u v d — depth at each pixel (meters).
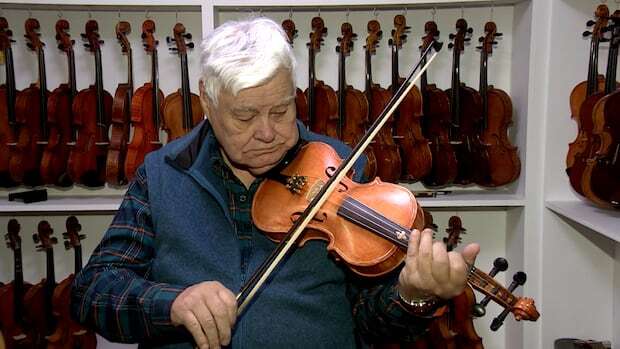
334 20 2.29
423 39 2.18
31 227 2.40
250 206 1.25
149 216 1.24
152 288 1.09
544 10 2.00
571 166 1.84
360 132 2.10
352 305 1.25
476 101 2.11
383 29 2.29
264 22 1.08
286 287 1.19
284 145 1.13
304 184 1.24
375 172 2.06
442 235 2.41
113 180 2.08
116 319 1.09
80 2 1.99
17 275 2.19
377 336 1.17
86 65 2.31
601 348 2.07
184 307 1.01
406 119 2.11
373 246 1.12
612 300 2.12
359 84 2.33
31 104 2.11
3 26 2.08
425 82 2.15
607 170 1.70
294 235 1.14
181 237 1.20
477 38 2.29
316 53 2.31
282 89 1.05
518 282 1.05
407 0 2.01
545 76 2.03
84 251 2.41
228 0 2.01
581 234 2.09
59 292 2.12
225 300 1.00
